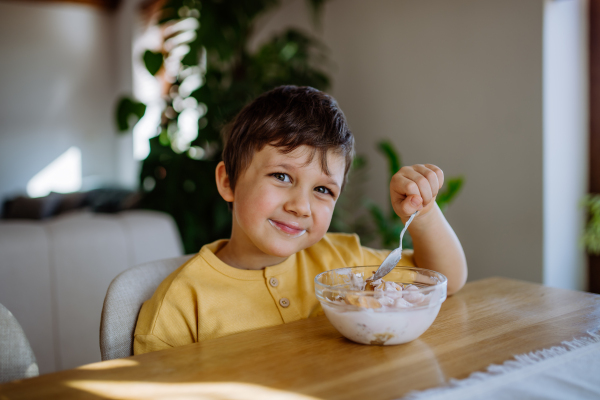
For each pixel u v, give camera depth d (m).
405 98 2.46
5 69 5.52
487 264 2.04
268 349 0.53
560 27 1.80
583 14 1.88
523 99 1.84
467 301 0.72
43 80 5.71
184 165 2.51
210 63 2.60
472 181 2.09
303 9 3.22
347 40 2.86
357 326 0.52
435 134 2.28
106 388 0.43
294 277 0.79
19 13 5.57
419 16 2.34
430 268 0.77
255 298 0.72
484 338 0.55
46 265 1.60
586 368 0.47
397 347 0.53
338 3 2.92
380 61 2.62
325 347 0.53
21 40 5.59
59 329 1.64
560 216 1.84
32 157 5.68
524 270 1.88
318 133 0.66
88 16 5.93
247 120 0.71
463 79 2.11
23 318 1.56
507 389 0.43
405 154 2.47
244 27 2.64
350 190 2.80
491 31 1.96
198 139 2.46
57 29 5.77
